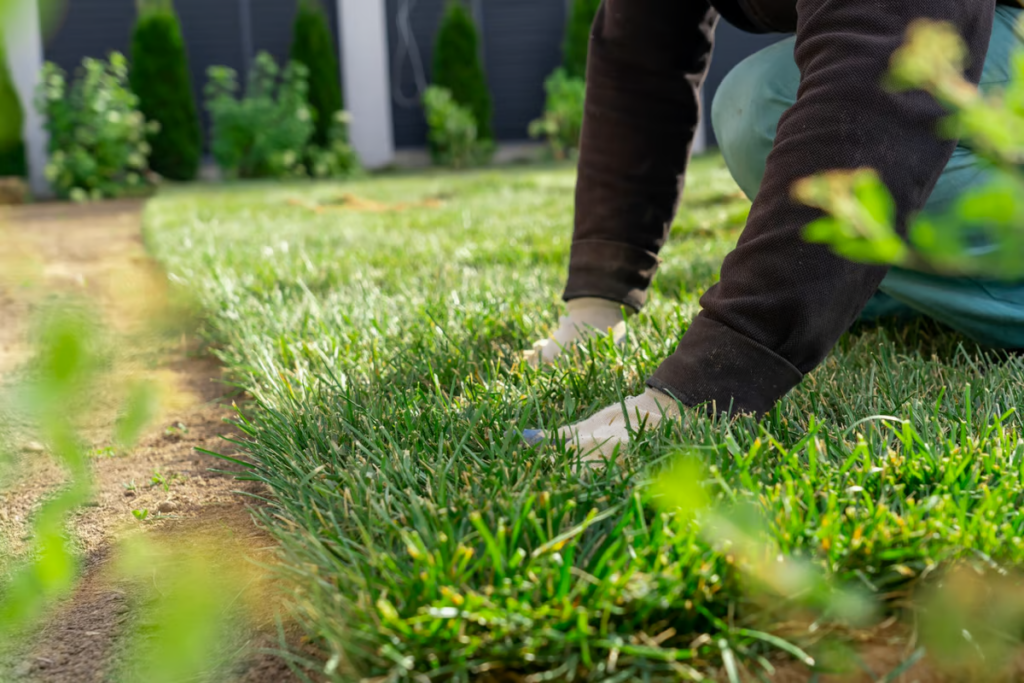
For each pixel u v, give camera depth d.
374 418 1.42
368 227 5.03
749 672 0.84
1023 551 0.89
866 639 0.87
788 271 1.14
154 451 1.70
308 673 0.93
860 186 0.43
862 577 0.86
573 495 1.06
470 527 1.01
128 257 4.77
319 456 1.33
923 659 0.85
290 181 10.99
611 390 1.51
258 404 1.77
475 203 6.39
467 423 1.35
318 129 12.04
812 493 1.01
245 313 2.44
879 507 0.94
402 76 12.78
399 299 2.56
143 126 10.91
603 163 1.76
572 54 12.52
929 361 1.72
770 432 1.29
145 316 0.61
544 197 6.67
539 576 0.88
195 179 11.64
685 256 3.24
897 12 1.11
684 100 1.72
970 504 1.01
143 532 1.31
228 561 1.18
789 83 1.79
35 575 0.42
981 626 0.86
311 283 3.10
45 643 1.03
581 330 1.79
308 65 11.94
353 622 0.86
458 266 3.33
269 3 12.26
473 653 0.81
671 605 0.83
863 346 1.85
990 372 1.55
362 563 0.96
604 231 1.79
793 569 0.83
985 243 1.57
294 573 1.01
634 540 0.94
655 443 1.18
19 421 1.84
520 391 1.50
